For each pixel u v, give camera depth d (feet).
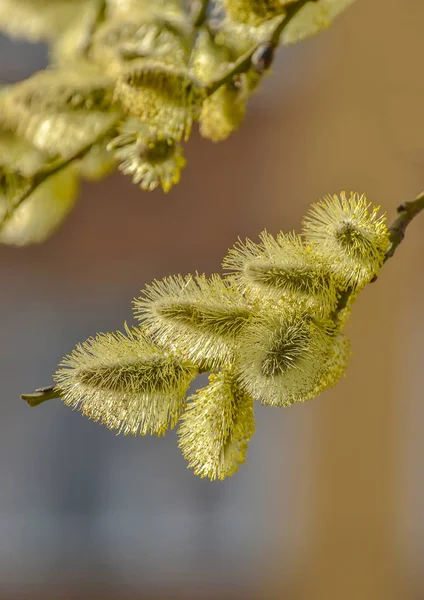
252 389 2.37
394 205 5.58
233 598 7.47
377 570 5.67
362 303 5.74
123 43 2.75
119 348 2.41
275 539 6.91
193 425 2.40
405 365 6.00
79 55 2.85
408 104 5.21
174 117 2.56
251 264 2.39
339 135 5.64
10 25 3.15
